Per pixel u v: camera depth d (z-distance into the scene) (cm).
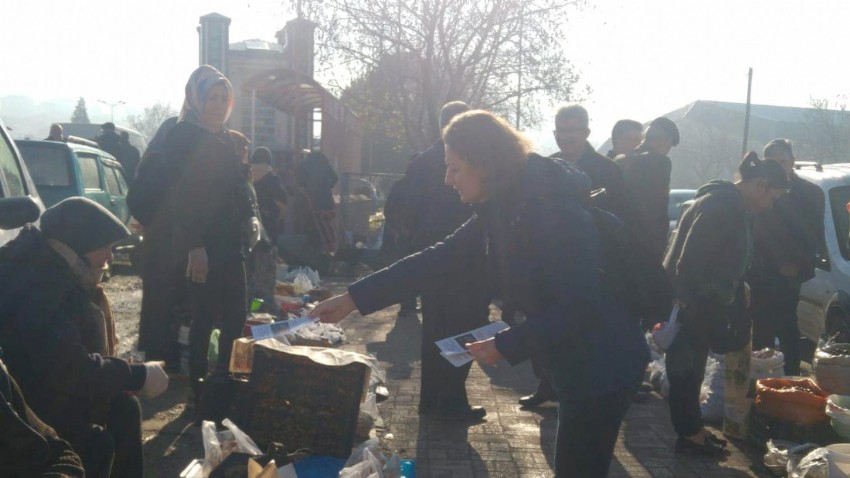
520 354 304
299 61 2164
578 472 324
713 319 545
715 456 559
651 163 739
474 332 337
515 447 564
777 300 715
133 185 642
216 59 2111
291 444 484
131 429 384
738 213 535
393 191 1123
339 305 370
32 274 340
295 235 1563
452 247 372
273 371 492
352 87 2372
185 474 420
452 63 2214
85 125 3166
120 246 1423
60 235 353
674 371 555
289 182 1775
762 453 567
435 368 625
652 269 327
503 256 319
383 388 650
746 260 541
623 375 316
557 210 309
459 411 624
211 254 574
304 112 2119
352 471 418
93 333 360
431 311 621
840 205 866
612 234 325
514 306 333
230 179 576
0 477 265
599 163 646
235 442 442
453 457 542
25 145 1347
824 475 456
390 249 1527
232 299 582
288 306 956
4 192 524
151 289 678
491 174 315
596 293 306
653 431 614
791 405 544
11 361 333
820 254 846
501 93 2292
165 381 372
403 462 483
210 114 583
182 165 565
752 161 570
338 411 483
